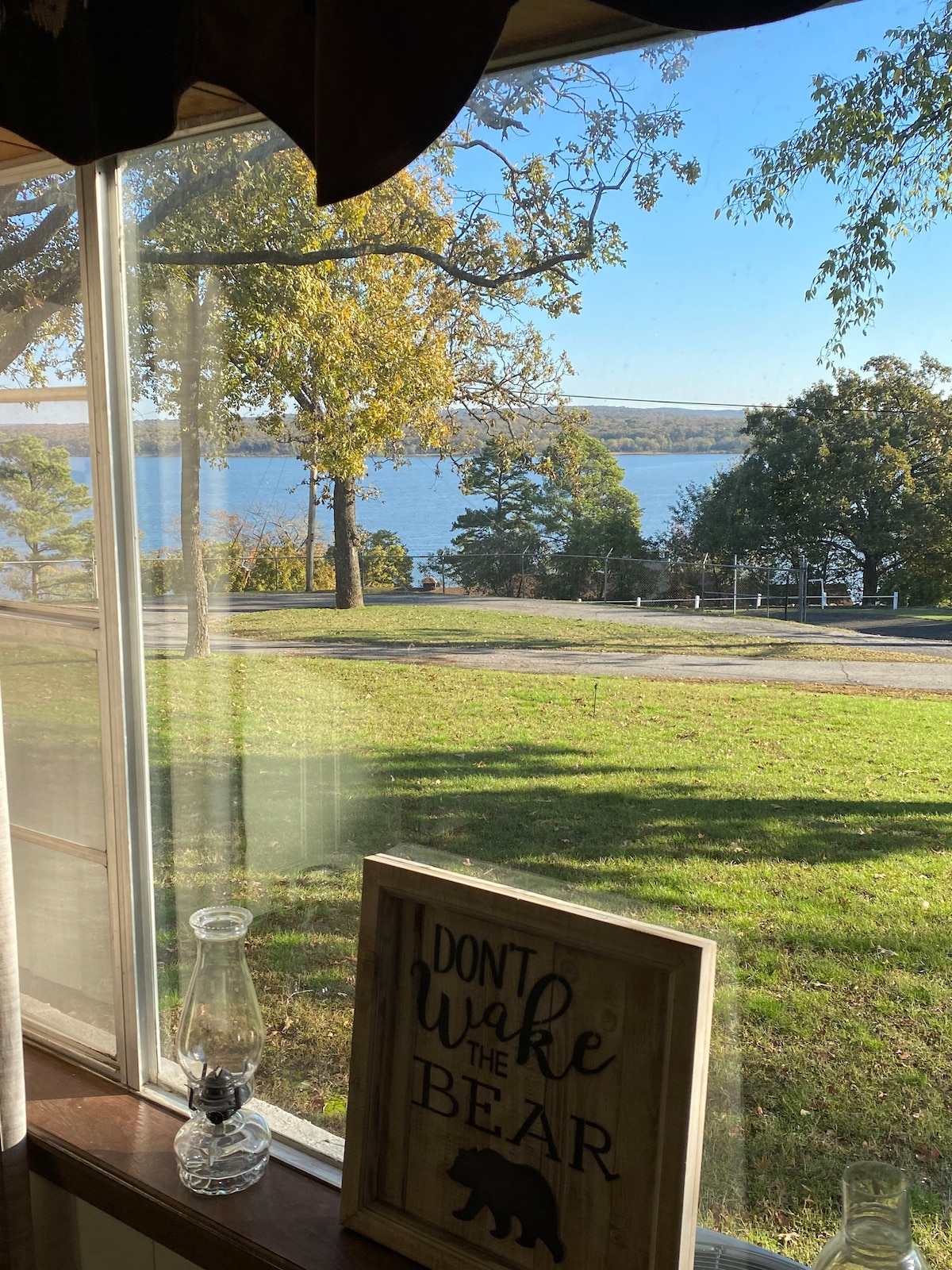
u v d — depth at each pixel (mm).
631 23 954
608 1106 852
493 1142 918
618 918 850
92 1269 1285
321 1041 1287
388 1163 990
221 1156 1124
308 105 938
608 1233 851
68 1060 1467
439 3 787
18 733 1509
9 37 1086
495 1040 920
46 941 1518
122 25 1032
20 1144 1235
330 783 1281
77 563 1401
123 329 1361
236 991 1161
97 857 1421
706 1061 821
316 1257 986
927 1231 822
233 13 967
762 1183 907
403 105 816
